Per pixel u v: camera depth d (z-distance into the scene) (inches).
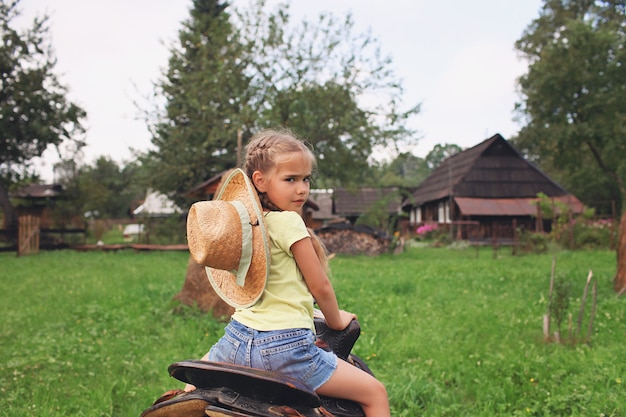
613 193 1644.9
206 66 1152.8
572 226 999.0
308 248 90.9
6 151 1285.7
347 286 470.0
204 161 1168.2
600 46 1327.5
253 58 1116.5
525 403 199.6
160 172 1169.4
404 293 451.2
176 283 498.3
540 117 1427.2
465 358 253.1
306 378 88.6
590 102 1352.1
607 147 1375.5
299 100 1075.3
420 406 201.3
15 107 1268.5
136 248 1026.7
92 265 737.0
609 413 181.9
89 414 188.7
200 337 297.9
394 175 3112.7
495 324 322.0
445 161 1850.4
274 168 93.3
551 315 288.5
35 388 218.4
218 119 1127.0
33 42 1269.7
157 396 206.5
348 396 92.6
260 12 1107.3
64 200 1462.8
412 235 1600.6
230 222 86.4
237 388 83.7
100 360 256.7
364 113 1112.8
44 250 1083.9
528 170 1453.0
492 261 738.8
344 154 1127.0
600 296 408.5
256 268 87.9
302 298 91.9
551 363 239.5
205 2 1519.4
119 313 358.6
